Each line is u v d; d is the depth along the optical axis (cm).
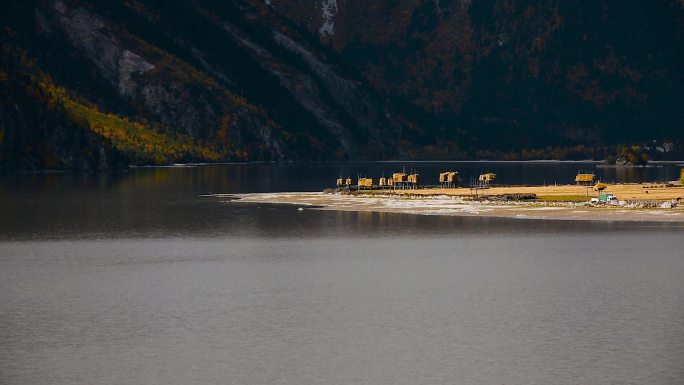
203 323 11362
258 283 13738
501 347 10325
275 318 11600
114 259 15825
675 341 10481
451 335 10812
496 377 9381
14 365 9756
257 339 10681
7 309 12038
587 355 10006
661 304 12188
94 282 13788
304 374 9500
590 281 13738
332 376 9450
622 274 14250
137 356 10050
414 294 12938
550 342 10488
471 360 9888
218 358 9988
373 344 10475
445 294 12925
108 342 10550
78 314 11788
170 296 12838
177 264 15362
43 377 9412
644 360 9825
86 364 9794
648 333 10794
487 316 11650
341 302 12481
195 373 9538
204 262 15575
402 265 15225
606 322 11288
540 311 11875
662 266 14888
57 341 10588
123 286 13500
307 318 11606
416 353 10138
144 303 12394
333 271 14712
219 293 13038
